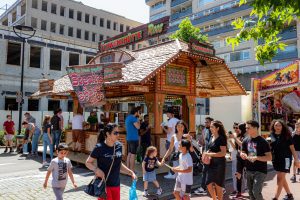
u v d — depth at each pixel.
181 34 28.56
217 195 6.07
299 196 7.73
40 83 16.20
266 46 5.48
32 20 46.22
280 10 4.82
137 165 11.21
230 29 42.12
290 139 6.78
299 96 18.89
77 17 52.41
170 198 7.44
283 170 6.72
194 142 9.80
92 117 14.62
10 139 15.70
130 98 15.30
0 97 28.14
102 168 4.65
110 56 14.29
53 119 12.19
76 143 13.62
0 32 28.03
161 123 11.80
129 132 9.39
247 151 5.83
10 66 28.88
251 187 5.82
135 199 5.07
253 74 38.34
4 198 7.04
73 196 7.26
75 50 33.59
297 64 14.52
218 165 6.04
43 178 9.26
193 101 13.20
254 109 17.09
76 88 11.27
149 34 14.45
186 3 51.31
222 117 19.78
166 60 10.84
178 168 5.83
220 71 13.56
